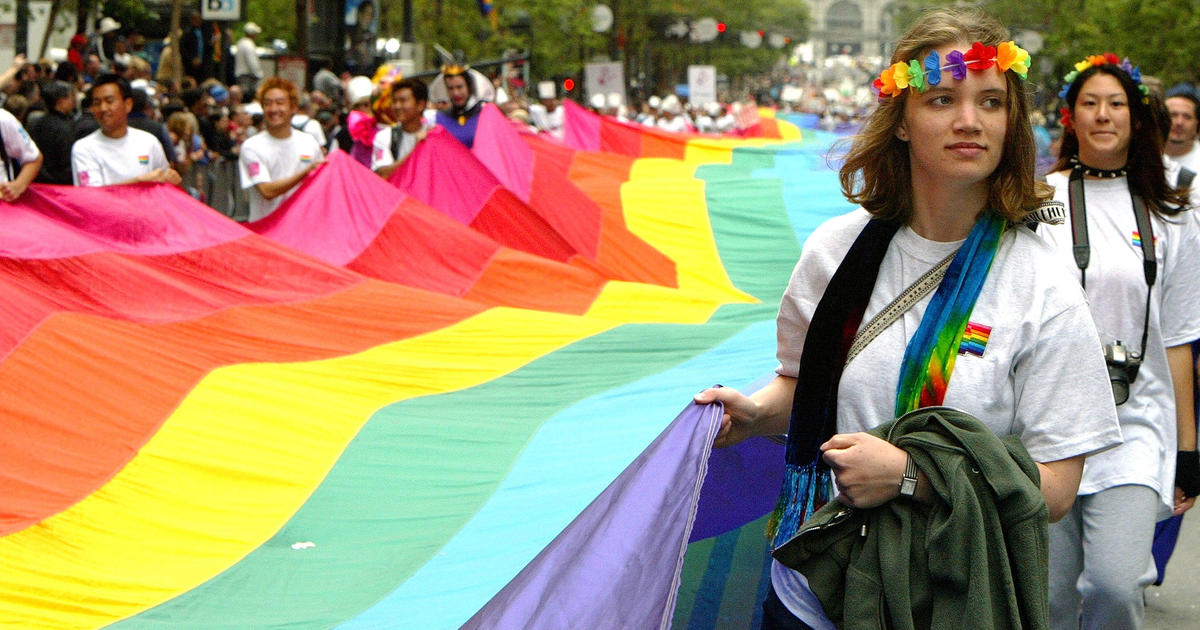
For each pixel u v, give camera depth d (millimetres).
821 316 3035
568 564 3242
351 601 3805
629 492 3332
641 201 11188
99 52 19688
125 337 5594
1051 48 39031
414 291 7270
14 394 5055
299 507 4578
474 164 10258
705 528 4492
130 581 4102
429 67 33469
